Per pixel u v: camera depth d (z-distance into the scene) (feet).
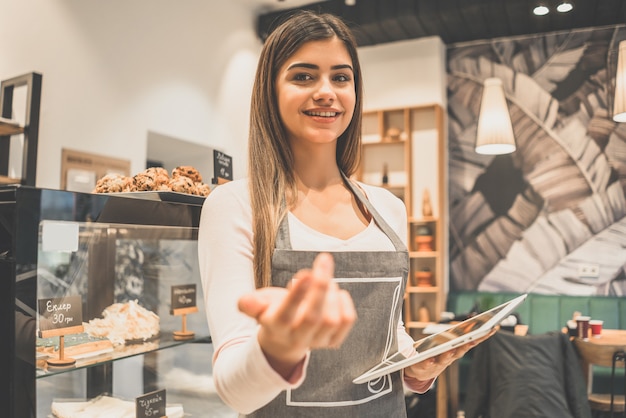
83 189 11.75
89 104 12.00
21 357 3.47
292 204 3.20
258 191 3.08
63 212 3.75
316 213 3.28
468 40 17.79
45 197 3.64
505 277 17.30
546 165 16.97
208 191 5.62
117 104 12.70
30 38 10.80
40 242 3.79
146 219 4.47
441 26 16.58
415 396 13.50
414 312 17.57
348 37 3.26
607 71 16.43
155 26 13.89
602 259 16.25
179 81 14.66
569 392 9.80
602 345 10.96
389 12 16.15
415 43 17.67
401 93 17.76
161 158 16.28
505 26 16.58
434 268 17.38
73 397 4.32
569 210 16.66
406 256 3.34
